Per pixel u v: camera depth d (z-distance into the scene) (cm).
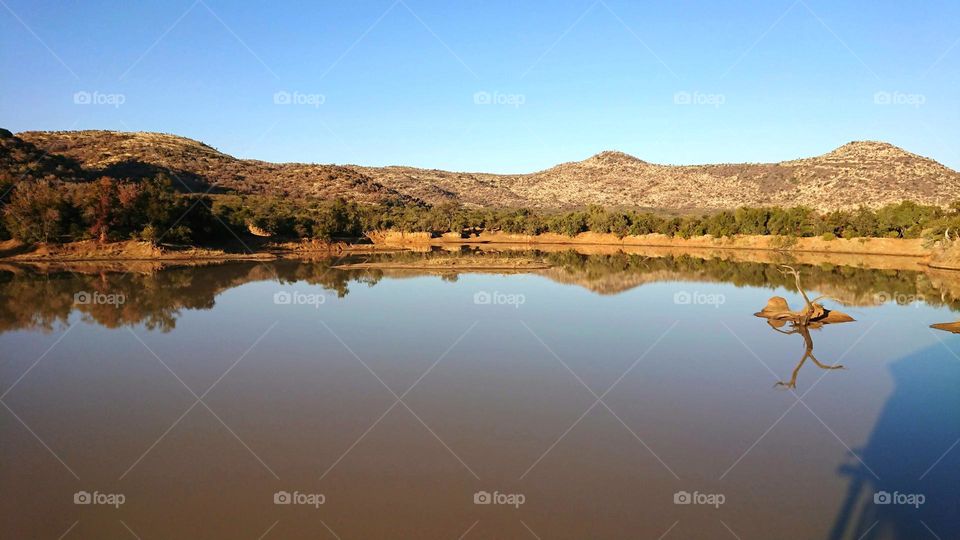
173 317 2783
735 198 17900
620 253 7994
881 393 1662
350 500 1023
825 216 8625
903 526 962
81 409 1493
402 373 1823
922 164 17300
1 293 3491
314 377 1777
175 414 1453
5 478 1107
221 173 14325
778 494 1063
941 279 4731
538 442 1282
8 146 10244
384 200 14625
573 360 1994
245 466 1155
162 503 1012
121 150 14038
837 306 3322
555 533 922
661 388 1691
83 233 5844
